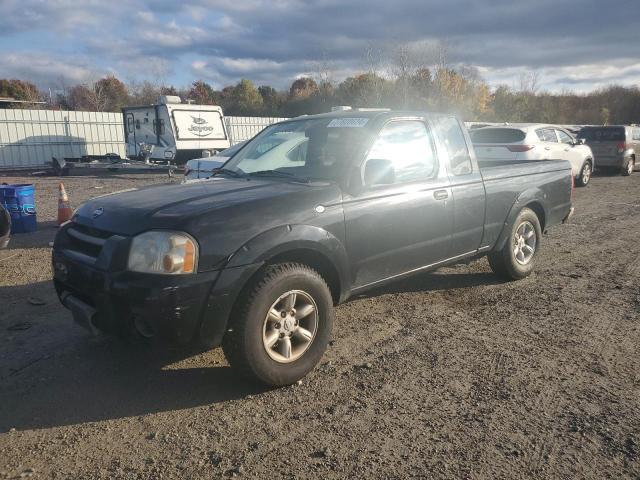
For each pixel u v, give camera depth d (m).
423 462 2.82
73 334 4.54
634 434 3.06
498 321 4.84
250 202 3.52
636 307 5.20
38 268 6.54
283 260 3.65
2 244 5.98
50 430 3.14
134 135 20.23
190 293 3.13
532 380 3.71
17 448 2.97
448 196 4.77
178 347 3.26
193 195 3.74
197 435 3.09
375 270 4.21
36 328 4.66
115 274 3.24
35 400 3.48
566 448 2.93
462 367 3.92
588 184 16.38
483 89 44.19
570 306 5.23
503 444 2.97
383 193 4.19
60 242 3.84
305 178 4.12
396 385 3.65
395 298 5.46
